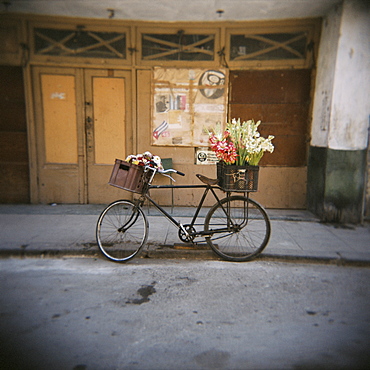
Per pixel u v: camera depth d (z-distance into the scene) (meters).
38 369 2.03
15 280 3.21
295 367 2.10
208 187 3.72
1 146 5.84
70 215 5.29
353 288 3.21
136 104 5.78
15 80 5.69
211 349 2.26
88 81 5.73
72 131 5.84
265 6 4.95
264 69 5.66
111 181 3.59
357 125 5.05
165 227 4.76
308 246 4.14
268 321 2.62
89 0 4.84
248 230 3.87
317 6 4.98
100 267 3.55
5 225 4.73
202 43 5.64
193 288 3.13
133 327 2.48
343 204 5.20
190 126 5.80
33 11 5.32
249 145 3.51
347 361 2.17
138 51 5.64
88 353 2.18
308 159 5.81
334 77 4.94
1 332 2.38
